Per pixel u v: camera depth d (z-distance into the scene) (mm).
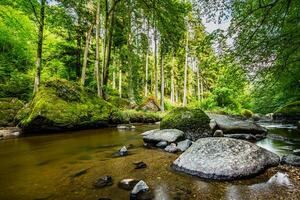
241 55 6277
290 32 5977
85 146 7043
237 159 4254
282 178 3980
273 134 9719
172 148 6227
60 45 23000
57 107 10203
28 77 18375
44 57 22156
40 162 5242
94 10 18672
